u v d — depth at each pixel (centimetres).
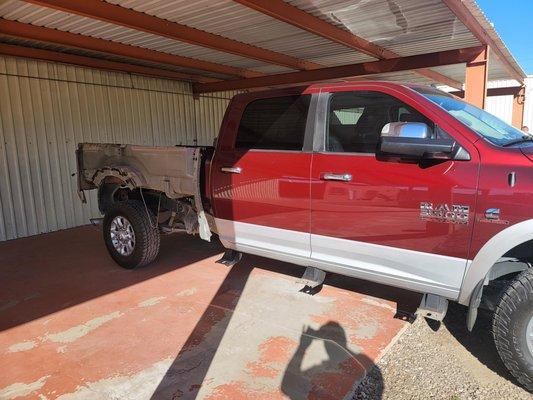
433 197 288
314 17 609
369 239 323
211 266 518
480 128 307
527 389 272
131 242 507
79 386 280
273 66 985
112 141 895
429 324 362
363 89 336
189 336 344
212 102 1157
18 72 734
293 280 463
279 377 285
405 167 300
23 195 750
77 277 493
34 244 679
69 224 823
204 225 446
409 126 286
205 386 276
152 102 980
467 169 276
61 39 652
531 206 252
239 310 390
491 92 1370
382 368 298
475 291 279
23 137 746
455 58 734
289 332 347
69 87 811
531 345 263
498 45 811
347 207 329
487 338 340
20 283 480
